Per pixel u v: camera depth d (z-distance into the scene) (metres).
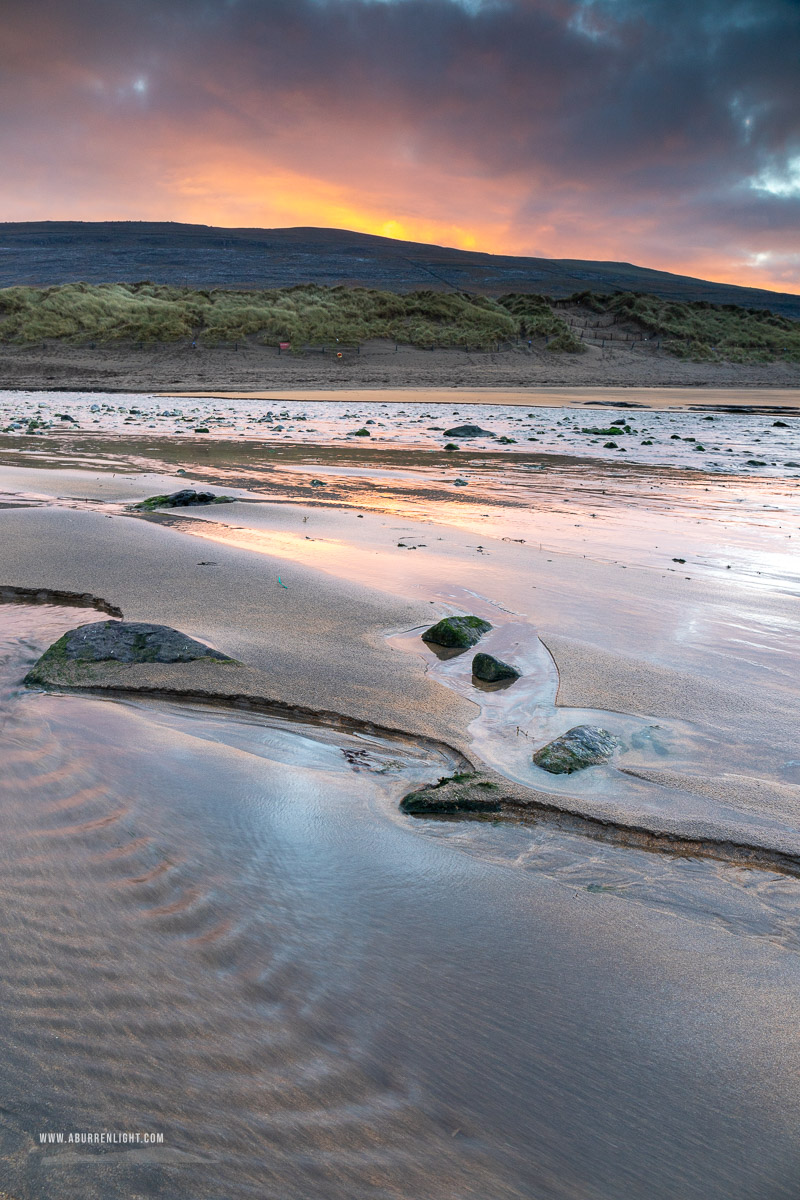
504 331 56.69
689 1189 1.70
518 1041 2.08
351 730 4.08
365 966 2.33
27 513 9.12
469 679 4.79
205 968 2.26
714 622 5.97
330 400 36.72
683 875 2.95
